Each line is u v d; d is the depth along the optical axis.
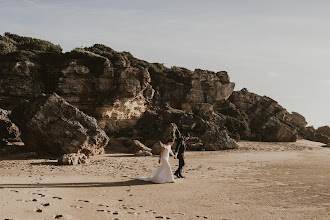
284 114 61.84
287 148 39.19
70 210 7.86
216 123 46.12
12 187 10.75
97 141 27.25
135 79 39.88
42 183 12.20
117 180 13.76
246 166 20.05
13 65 36.19
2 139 29.64
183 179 14.31
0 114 30.08
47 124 26.20
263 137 53.78
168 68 58.59
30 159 24.05
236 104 59.84
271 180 14.35
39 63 39.62
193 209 8.91
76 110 27.56
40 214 7.16
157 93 50.31
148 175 15.83
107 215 7.63
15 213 7.02
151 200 9.92
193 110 45.59
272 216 8.27
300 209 9.07
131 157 26.70
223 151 32.78
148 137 38.47
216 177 15.16
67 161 20.42
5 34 49.16
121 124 40.06
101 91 38.84
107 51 49.88
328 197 10.74
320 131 75.44
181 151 14.93
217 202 9.86
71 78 37.94
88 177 14.58
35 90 36.69
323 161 23.75
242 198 10.48
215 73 54.75
